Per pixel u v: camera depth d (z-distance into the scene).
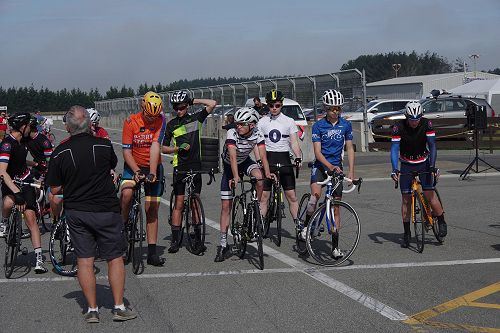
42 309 6.10
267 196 8.62
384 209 11.73
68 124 5.68
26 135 7.69
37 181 8.83
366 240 9.07
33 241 7.60
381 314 5.70
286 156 8.73
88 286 5.61
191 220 8.52
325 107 8.02
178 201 8.60
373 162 20.25
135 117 7.64
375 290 6.50
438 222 8.60
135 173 7.39
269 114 8.86
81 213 5.52
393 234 9.46
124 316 5.67
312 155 22.31
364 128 24.77
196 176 8.53
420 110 8.08
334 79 24.64
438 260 7.77
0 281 7.22
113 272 5.66
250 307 6.01
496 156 21.11
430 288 6.54
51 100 95.00
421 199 8.16
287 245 8.89
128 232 7.77
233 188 7.70
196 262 8.00
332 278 7.01
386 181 15.88
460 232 9.43
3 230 9.85
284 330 5.33
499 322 5.45
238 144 7.86
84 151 5.54
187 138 8.46
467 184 14.71
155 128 7.64
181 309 6.00
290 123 8.69
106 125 68.44
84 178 5.52
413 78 57.78
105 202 5.57
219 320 5.64
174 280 7.11
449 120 23.69
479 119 16.06
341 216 7.69
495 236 9.11
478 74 57.69
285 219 11.10
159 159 7.71
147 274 7.40
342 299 6.20
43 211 10.14
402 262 7.70
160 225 10.97
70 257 8.34
